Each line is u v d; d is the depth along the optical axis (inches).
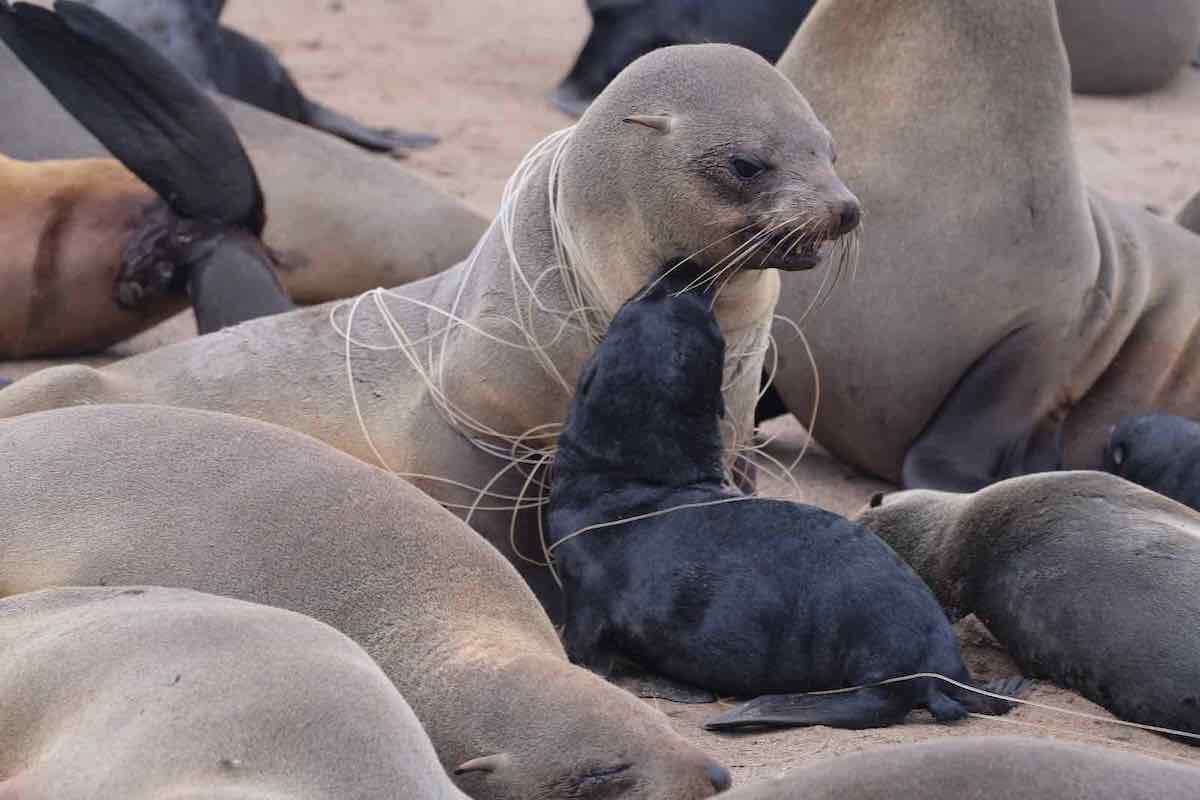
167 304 1232.2
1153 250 1143.0
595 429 746.8
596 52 2053.4
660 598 704.4
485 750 564.4
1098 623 713.0
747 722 663.8
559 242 801.6
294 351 872.3
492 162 1804.9
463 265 862.5
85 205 1215.6
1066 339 1062.4
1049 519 764.6
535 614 636.1
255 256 1193.4
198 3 1705.2
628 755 543.8
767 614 689.0
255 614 530.9
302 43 2322.8
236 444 666.8
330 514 638.5
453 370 818.8
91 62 1133.1
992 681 747.4
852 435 1085.1
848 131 1035.9
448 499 826.2
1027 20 1023.0
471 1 2637.8
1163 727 689.0
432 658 595.8
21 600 589.0
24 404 850.8
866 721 667.4
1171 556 715.4
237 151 1178.0
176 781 458.9
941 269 1027.9
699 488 736.3
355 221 1357.0
